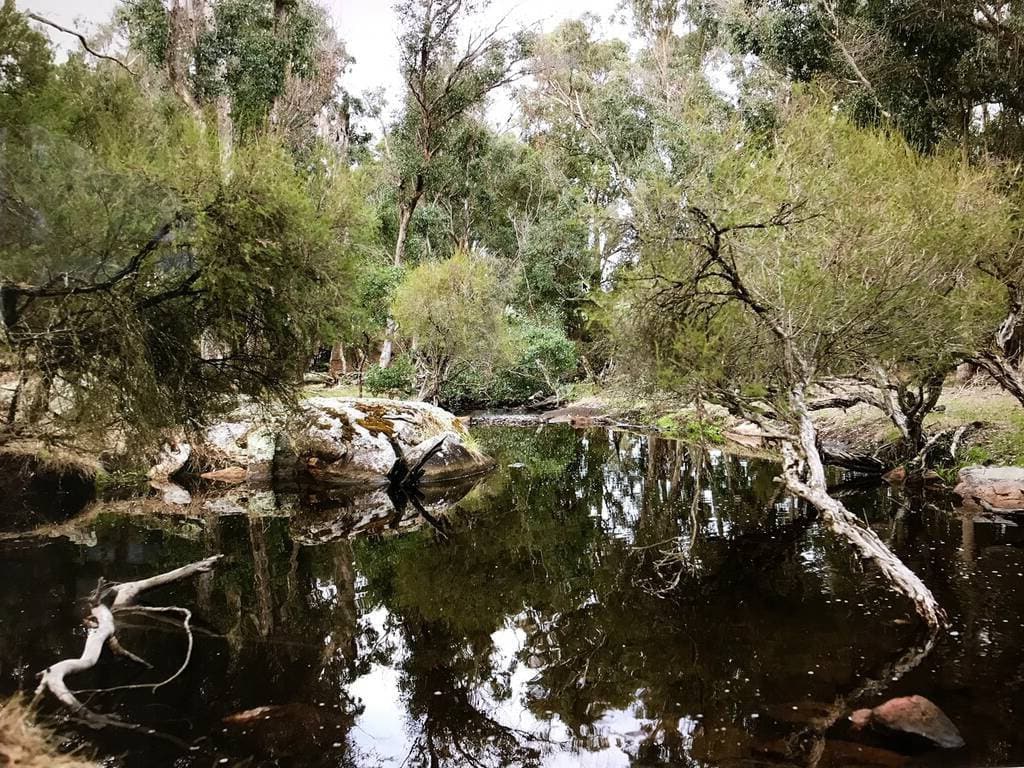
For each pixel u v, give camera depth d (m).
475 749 3.65
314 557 7.57
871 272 6.92
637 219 7.52
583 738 3.71
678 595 6.02
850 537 5.79
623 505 10.15
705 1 24.70
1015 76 13.21
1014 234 8.34
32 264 5.39
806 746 3.45
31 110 5.68
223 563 7.19
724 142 6.94
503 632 5.44
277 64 15.24
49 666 4.41
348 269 7.48
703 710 3.93
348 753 3.58
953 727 3.47
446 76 24.78
